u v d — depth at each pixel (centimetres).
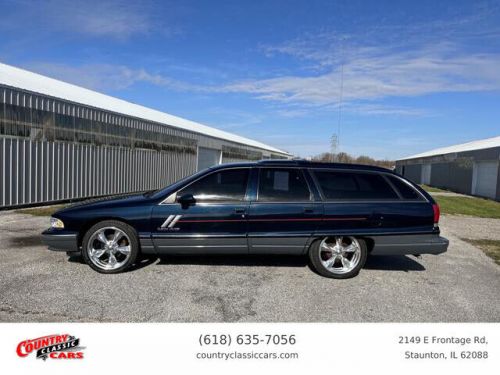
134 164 1584
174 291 414
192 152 2133
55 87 1421
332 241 484
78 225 465
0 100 984
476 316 372
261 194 472
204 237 466
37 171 1110
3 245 611
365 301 403
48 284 426
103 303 377
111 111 1422
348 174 491
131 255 468
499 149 2066
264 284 446
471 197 2216
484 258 627
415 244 477
